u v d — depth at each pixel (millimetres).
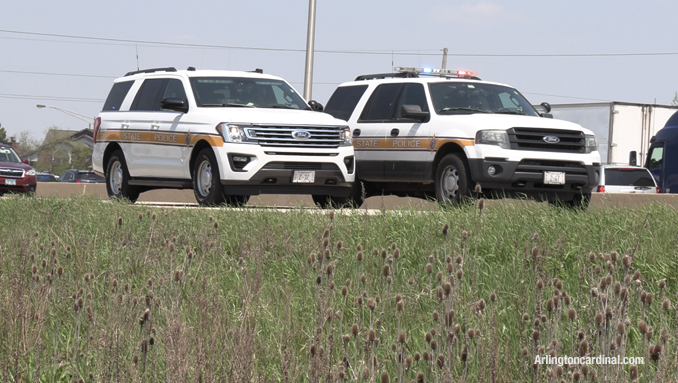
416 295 12391
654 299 12930
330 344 8203
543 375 7859
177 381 8094
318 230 18750
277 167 28750
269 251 18250
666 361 7359
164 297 11328
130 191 34344
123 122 34281
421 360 8992
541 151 28828
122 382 8523
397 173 31672
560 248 15328
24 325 9898
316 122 29766
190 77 32062
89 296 9984
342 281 14125
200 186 29969
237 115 29172
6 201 29781
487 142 28328
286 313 10648
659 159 60312
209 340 9375
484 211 21078
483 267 15781
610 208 23062
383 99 33250
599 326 7719
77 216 24172
